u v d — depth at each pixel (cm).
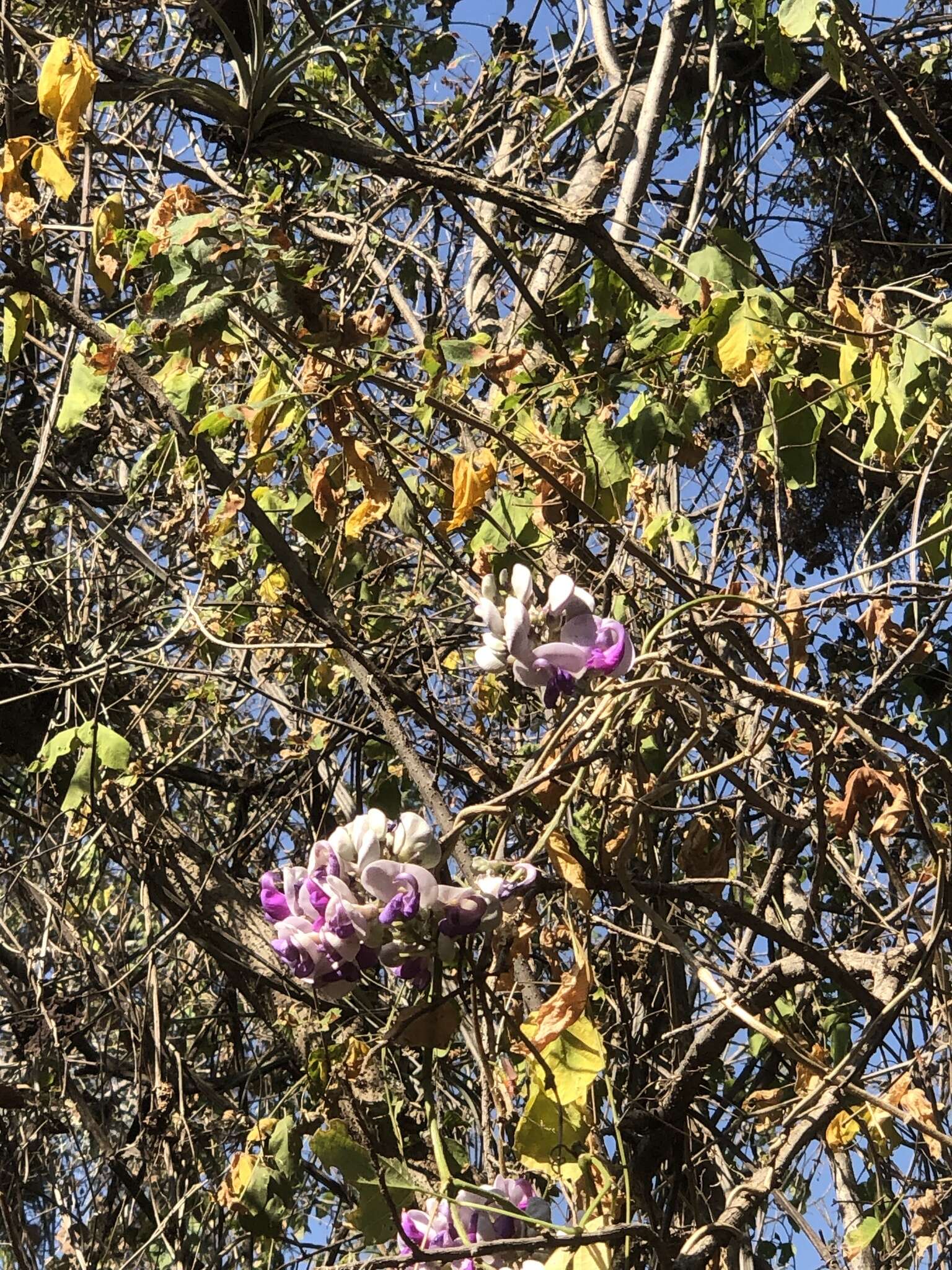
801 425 278
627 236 391
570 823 230
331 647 281
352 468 278
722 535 407
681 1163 306
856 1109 272
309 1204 447
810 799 284
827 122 510
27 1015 423
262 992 397
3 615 448
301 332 272
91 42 360
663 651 210
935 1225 290
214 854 432
